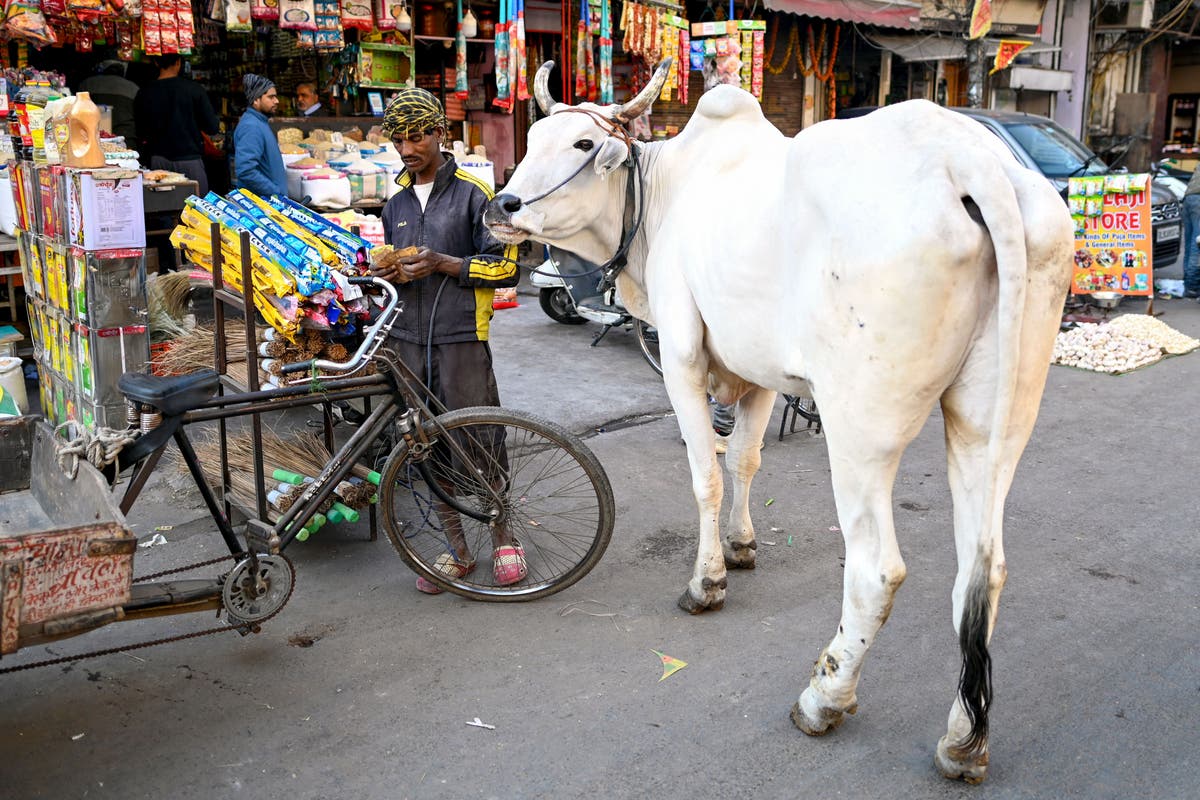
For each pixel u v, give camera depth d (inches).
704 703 122.7
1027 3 597.9
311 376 131.0
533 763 111.3
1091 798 105.1
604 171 132.9
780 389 121.2
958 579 105.2
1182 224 406.3
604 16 333.4
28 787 107.5
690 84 458.6
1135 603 148.1
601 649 135.6
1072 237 97.6
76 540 100.1
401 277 142.5
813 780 108.4
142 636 137.9
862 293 98.0
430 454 143.9
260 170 263.0
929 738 115.5
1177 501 187.9
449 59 358.9
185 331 197.8
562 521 178.9
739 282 117.7
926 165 94.8
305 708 122.1
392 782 108.4
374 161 295.0
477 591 147.7
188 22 263.3
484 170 321.7
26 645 101.1
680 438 224.7
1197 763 110.7
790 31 494.0
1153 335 303.4
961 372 99.8
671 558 164.4
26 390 229.0
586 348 299.9
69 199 187.5
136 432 122.3
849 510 107.5
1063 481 198.5
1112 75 707.4
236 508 167.0
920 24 486.9
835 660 112.0
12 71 257.0
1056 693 124.4
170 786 107.8
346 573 158.1
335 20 282.5
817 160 104.0
